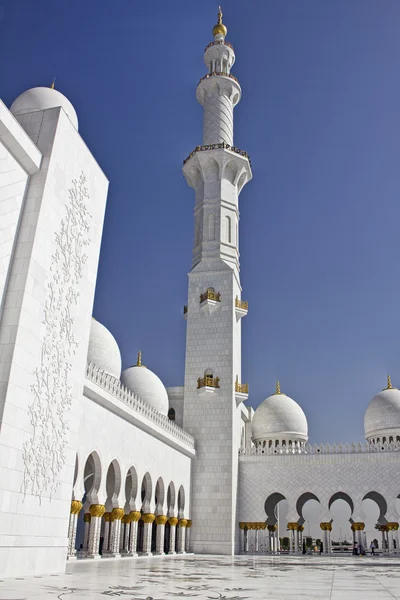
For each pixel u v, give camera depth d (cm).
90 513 2664
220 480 4400
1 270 1620
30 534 1588
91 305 2164
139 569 1930
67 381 1902
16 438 1545
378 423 5550
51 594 1039
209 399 4641
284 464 4681
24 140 1717
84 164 2144
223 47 5850
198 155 5256
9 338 1571
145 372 4900
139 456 3281
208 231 5147
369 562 2947
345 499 5075
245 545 4559
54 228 1850
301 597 1063
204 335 4844
